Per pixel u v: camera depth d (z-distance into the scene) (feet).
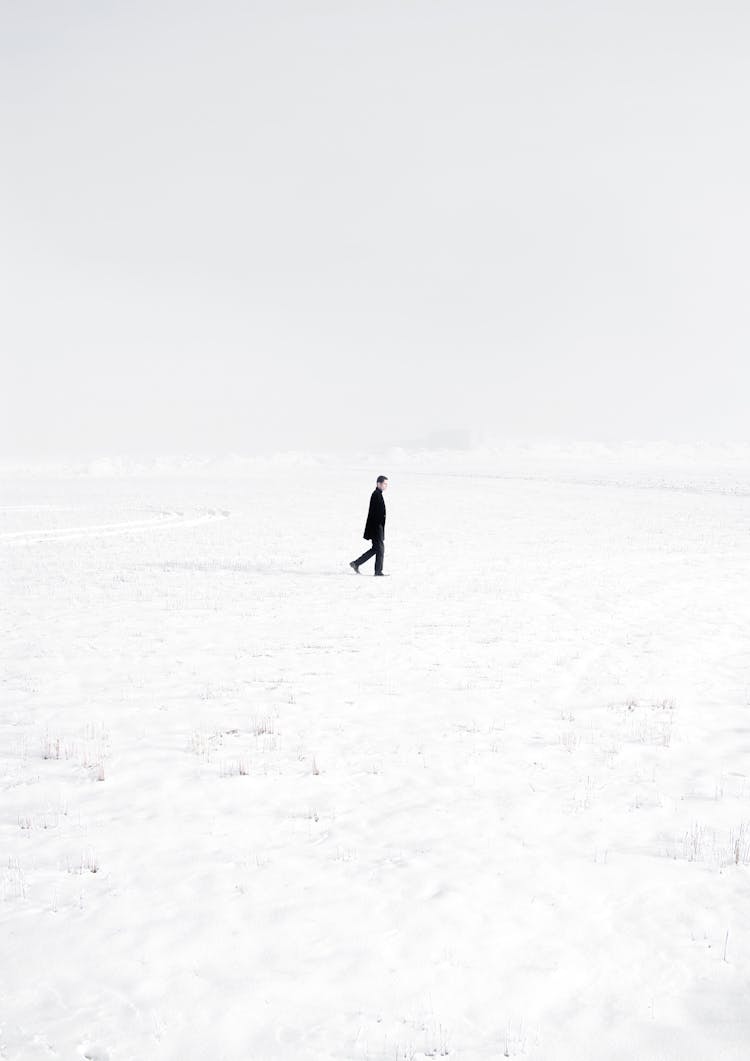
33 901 17.74
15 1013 14.15
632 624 47.67
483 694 33.55
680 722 30.14
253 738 28.40
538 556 78.59
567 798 23.38
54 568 71.36
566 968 15.49
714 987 14.97
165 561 75.51
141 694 33.71
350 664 38.45
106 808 22.76
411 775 25.07
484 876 18.85
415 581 63.93
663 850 20.21
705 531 101.35
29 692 34.12
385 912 17.26
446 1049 13.37
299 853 19.99
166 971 15.28
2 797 23.58
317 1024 13.91
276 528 107.34
